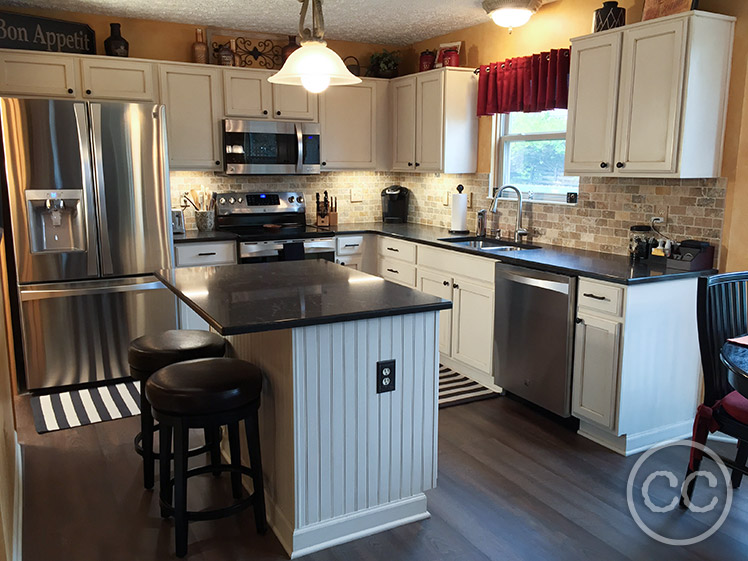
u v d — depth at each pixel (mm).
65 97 4164
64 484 2773
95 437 3271
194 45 4637
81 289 3902
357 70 5297
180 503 2193
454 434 3283
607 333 2992
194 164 4656
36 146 3666
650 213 3463
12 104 3592
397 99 5211
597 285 3025
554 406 3354
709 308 2441
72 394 3904
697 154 2986
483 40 4637
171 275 2928
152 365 2523
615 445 3115
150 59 4453
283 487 2334
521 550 2291
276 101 4859
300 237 4824
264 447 2506
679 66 2885
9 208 3799
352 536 2371
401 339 2361
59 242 3871
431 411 2488
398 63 5418
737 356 1952
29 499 2645
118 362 4094
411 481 2488
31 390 3900
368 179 5723
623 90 3176
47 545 2314
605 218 3754
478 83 4590
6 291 3521
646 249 3357
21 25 4023
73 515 2523
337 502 2332
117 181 3910
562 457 3031
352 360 2268
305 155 4992
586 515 2525
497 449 3113
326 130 5105
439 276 4297
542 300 3352
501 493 2689
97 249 3918
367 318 2191
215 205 4992
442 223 5281
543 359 3395
